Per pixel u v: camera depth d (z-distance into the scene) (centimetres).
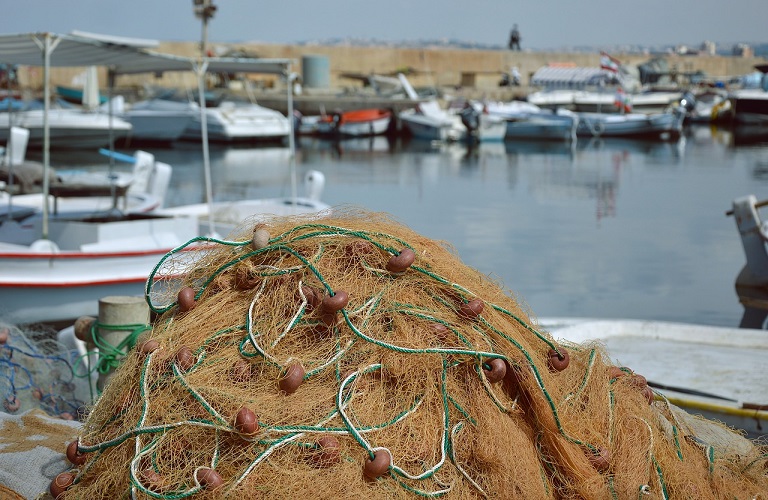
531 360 279
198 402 258
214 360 271
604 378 309
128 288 930
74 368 547
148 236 1023
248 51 4428
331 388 262
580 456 279
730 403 531
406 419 259
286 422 252
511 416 278
